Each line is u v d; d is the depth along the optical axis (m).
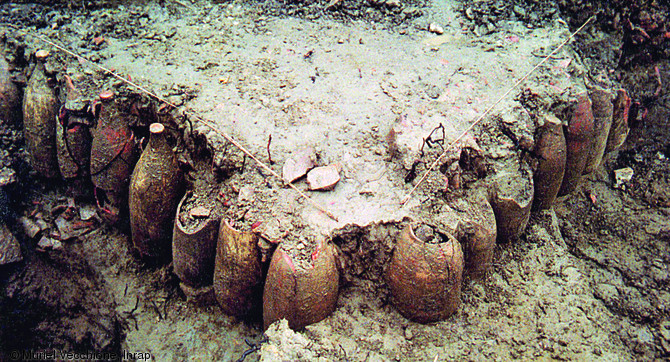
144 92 2.78
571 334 2.39
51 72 2.91
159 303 2.77
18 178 3.08
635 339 2.43
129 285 2.86
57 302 2.97
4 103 3.10
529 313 2.46
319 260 2.23
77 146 2.84
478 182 2.58
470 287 2.54
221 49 3.10
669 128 3.17
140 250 2.83
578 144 2.81
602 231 2.90
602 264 2.75
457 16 3.34
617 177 3.08
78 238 2.98
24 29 3.15
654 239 2.84
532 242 2.72
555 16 3.29
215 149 2.56
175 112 2.73
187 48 3.09
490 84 2.87
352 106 2.79
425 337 2.35
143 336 2.68
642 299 2.59
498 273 2.61
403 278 2.28
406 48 3.13
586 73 3.00
